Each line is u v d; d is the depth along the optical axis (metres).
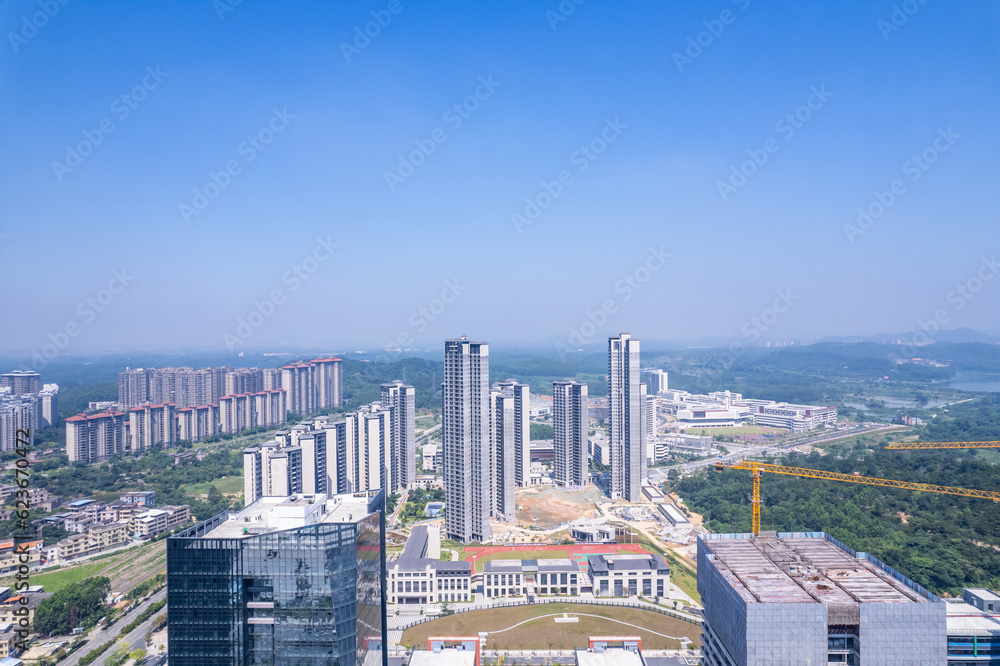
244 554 137.00
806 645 134.62
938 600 137.62
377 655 162.75
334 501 171.12
